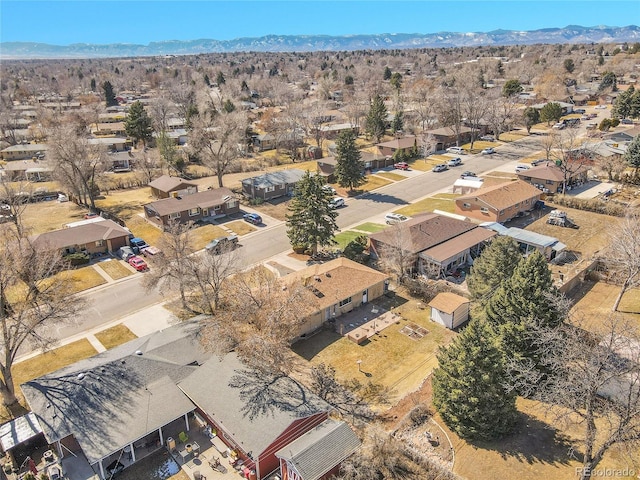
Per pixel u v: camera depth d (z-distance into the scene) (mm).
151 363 30938
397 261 45688
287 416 26266
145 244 56469
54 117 124750
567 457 24359
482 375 24500
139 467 26094
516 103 126812
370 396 30766
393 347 36094
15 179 83562
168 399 28594
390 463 24172
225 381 29609
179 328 35375
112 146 106812
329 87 184625
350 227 61312
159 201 64312
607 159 72750
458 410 25562
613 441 20891
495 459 24500
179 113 140000
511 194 60812
